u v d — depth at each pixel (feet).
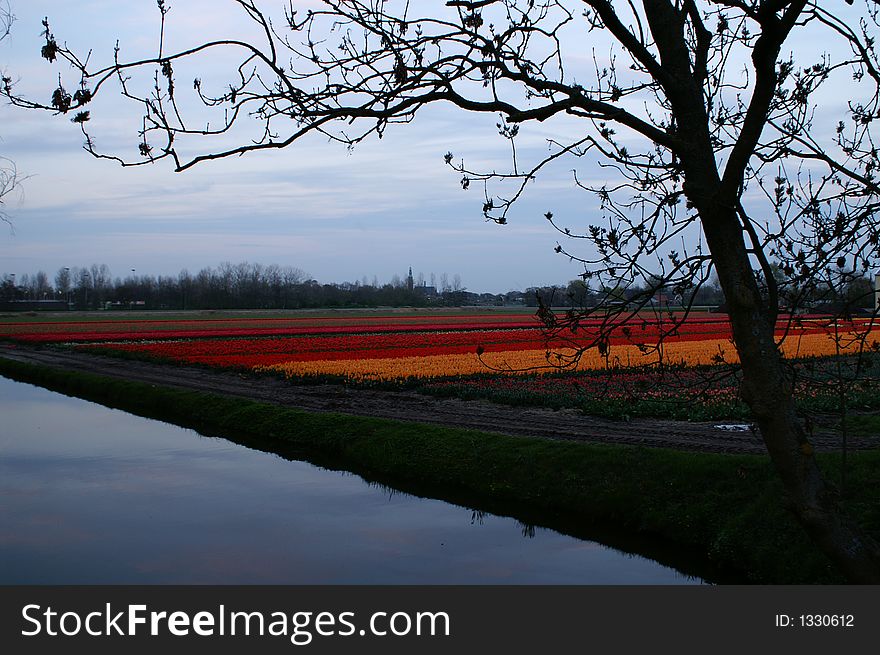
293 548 40.75
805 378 19.04
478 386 92.73
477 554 39.91
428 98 15.49
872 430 58.13
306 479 57.67
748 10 14.14
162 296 498.69
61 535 42.88
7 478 57.26
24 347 183.11
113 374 121.80
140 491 53.47
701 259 16.60
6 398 103.86
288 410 78.95
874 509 35.29
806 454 15.05
